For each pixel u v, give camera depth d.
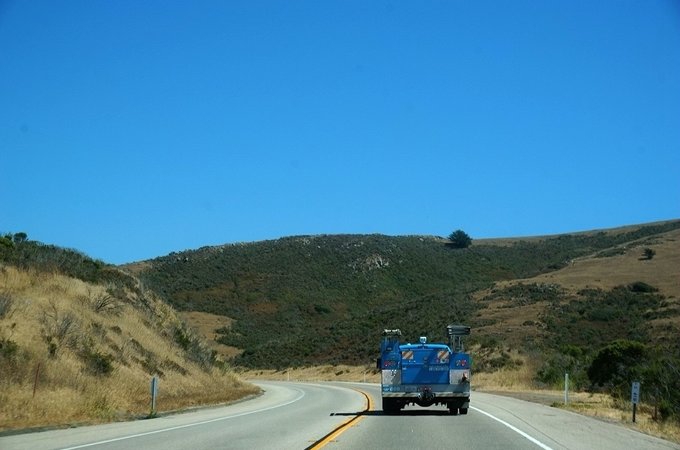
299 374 78.62
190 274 118.69
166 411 28.30
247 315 107.88
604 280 82.38
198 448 15.99
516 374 52.78
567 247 141.12
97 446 16.23
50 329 30.05
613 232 143.12
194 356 45.19
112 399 27.61
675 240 99.44
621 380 38.16
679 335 58.06
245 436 18.64
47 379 25.78
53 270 38.66
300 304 113.00
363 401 35.50
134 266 122.56
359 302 118.88
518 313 73.75
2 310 28.91
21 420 21.12
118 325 38.34
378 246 136.50
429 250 142.62
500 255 143.00
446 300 86.62
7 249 37.44
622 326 65.88
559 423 22.38
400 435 18.80
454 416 25.25
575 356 55.50
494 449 15.86
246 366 87.06
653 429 21.25
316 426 21.58
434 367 26.06
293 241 134.50
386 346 26.31
